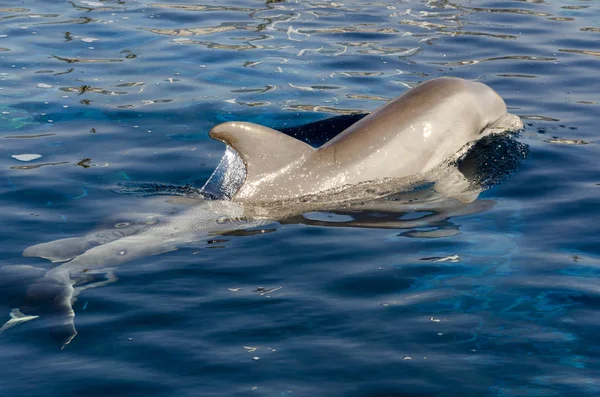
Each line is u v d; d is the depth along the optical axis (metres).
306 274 7.38
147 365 5.99
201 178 9.53
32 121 11.20
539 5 17.00
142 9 16.41
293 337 6.34
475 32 15.17
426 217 8.59
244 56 13.87
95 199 8.95
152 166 9.84
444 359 6.03
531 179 9.37
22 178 9.45
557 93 12.17
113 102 11.91
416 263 7.55
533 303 6.80
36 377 5.86
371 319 6.59
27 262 7.58
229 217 8.61
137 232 8.22
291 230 8.34
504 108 10.66
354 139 9.47
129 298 6.96
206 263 7.61
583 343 6.22
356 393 5.64
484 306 6.77
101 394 5.66
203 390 5.70
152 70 13.22
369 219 8.58
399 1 17.25
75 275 7.36
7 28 15.04
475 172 9.58
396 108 9.87
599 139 10.45
